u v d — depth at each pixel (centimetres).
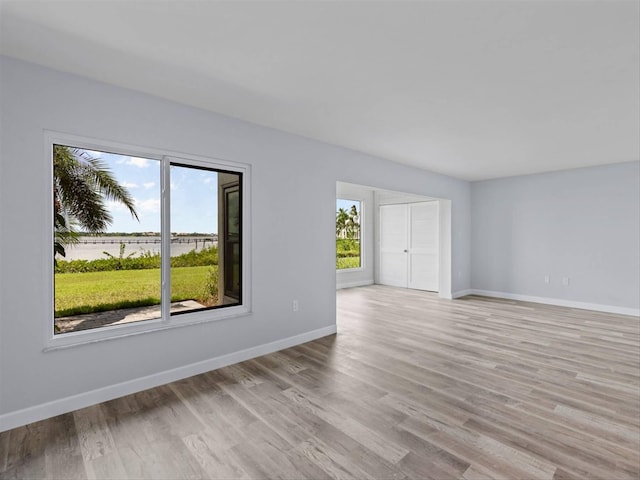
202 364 302
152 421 222
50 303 231
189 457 187
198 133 299
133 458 186
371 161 470
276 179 358
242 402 247
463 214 673
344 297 666
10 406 214
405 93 268
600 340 389
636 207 505
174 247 296
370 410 236
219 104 292
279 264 361
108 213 263
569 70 229
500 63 221
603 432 209
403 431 211
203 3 162
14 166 215
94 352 246
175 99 282
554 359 330
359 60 218
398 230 809
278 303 361
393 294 698
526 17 172
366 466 179
